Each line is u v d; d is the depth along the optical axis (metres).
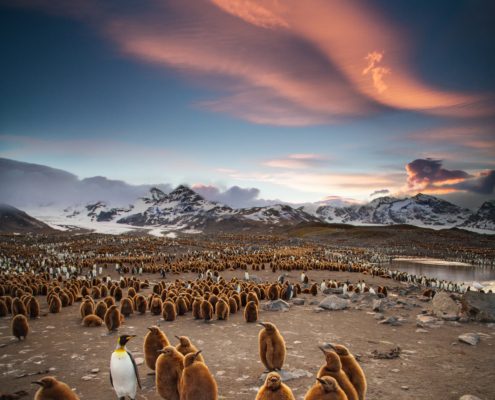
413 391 9.49
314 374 10.66
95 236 183.00
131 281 38.94
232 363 11.89
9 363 11.96
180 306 20.91
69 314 21.66
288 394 6.56
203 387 7.43
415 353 13.03
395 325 18.03
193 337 15.53
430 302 27.62
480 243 162.62
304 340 14.98
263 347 10.52
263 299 27.89
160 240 151.62
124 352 8.40
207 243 143.62
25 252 91.94
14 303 20.03
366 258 104.56
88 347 13.96
